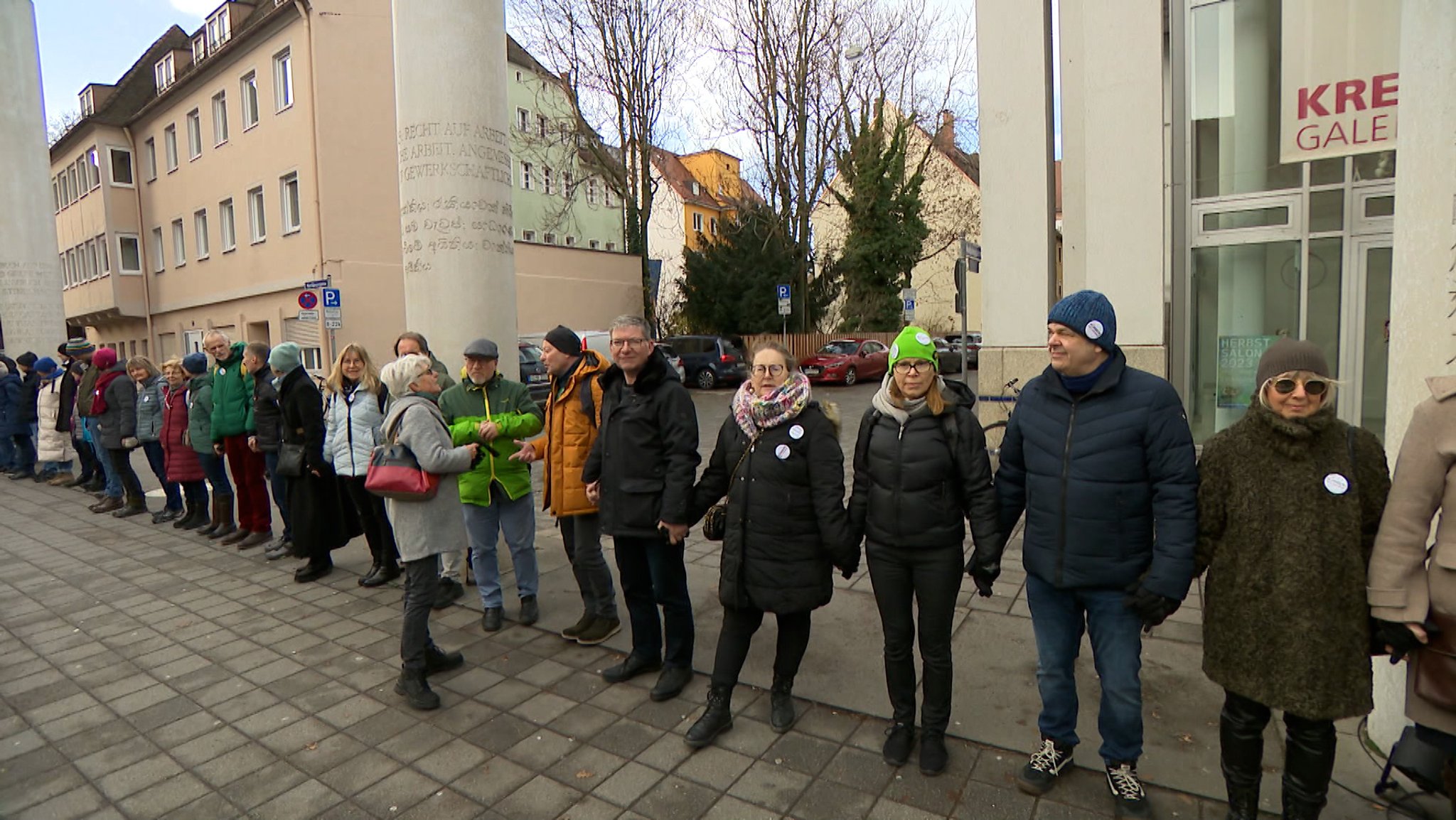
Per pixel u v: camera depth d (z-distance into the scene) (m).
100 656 4.48
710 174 41.06
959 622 4.49
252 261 20.39
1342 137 5.32
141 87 26.95
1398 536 2.22
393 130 18.64
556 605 5.10
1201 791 2.86
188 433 7.16
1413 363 2.89
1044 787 2.88
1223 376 6.59
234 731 3.57
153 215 24.84
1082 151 7.38
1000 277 7.73
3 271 15.09
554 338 4.24
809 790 2.97
